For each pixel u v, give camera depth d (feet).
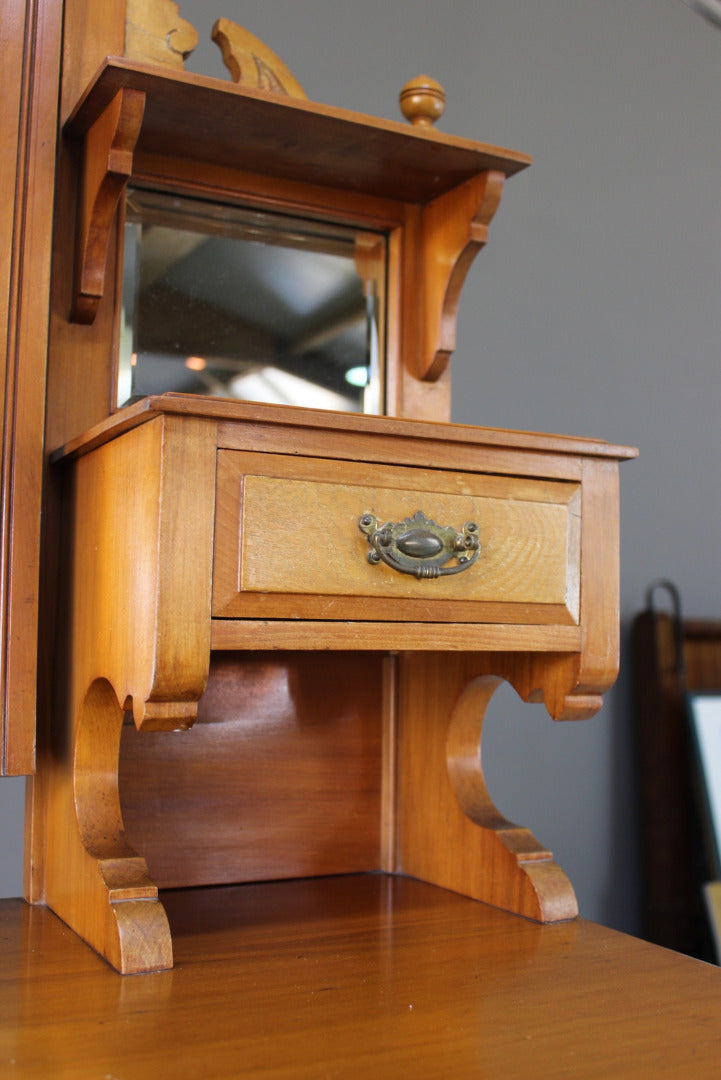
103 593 2.64
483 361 5.68
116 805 2.85
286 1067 1.93
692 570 6.39
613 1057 2.01
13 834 4.49
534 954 2.67
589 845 5.90
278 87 3.49
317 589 2.50
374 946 2.72
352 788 3.58
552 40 6.05
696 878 5.88
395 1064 1.96
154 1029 2.11
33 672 2.74
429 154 3.30
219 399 2.37
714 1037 2.11
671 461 6.35
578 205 6.09
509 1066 1.96
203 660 2.34
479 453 2.75
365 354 3.68
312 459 2.52
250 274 3.51
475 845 3.24
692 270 6.53
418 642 2.63
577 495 2.91
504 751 5.70
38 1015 2.19
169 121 3.11
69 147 3.14
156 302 3.35
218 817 3.36
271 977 2.46
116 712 2.84
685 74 6.63
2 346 2.80
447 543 2.67
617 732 6.06
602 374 6.10
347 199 3.62
